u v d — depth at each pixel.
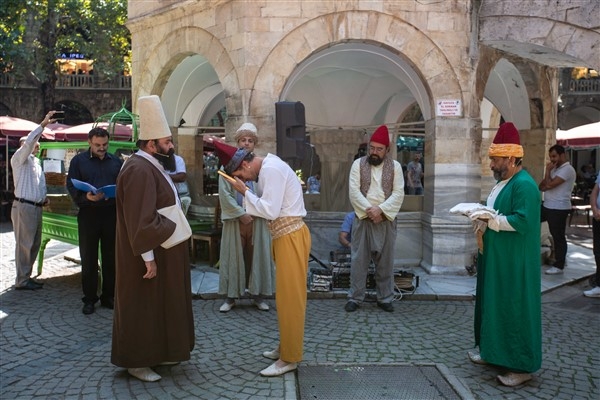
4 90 25.89
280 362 4.13
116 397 3.70
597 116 27.38
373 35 7.20
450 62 7.27
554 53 7.25
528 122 9.34
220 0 7.45
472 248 7.43
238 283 5.70
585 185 20.73
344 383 3.94
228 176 4.07
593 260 8.60
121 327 3.89
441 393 3.79
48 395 3.73
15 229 6.63
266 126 7.22
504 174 4.12
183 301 4.02
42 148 7.47
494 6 7.20
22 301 6.16
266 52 7.18
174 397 3.71
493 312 3.97
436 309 5.91
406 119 21.02
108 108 27.47
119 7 21.66
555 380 4.07
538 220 3.94
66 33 24.03
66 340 4.87
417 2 7.20
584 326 5.38
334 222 7.95
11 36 16.41
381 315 5.66
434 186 7.38
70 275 7.54
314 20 7.17
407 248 7.91
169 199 3.96
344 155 11.06
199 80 10.04
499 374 4.14
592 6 6.54
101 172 5.86
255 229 5.70
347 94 11.11
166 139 3.98
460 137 7.32
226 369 4.20
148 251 3.78
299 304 4.03
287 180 4.02
